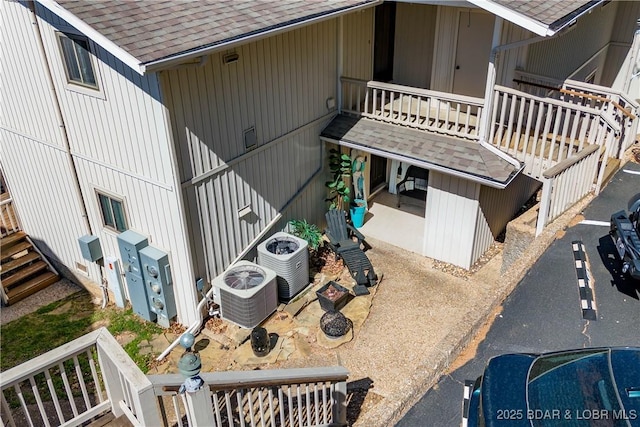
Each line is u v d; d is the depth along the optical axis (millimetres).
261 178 10094
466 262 10812
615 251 7848
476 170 9508
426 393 5699
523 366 4691
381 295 10102
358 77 12023
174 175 8188
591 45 14078
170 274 9273
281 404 5523
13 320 10141
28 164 10516
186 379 4410
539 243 7969
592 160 9133
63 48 8391
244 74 8992
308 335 9125
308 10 9062
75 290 11070
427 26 11992
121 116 8289
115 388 5059
